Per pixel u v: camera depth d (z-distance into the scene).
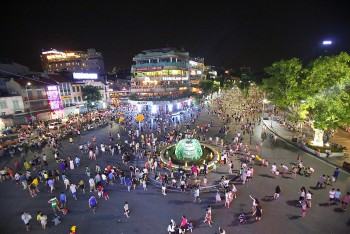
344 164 24.70
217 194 19.53
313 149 29.66
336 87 26.36
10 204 20.17
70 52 125.75
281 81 38.25
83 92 63.66
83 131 44.53
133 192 21.70
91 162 28.95
